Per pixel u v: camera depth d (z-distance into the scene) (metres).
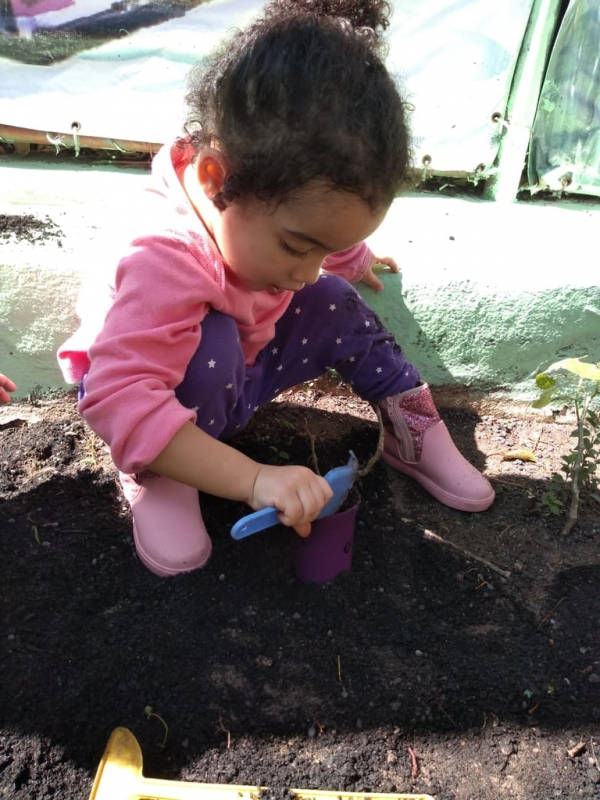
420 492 1.60
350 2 1.14
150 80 1.87
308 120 0.96
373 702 1.13
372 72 1.00
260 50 0.99
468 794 1.04
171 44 1.84
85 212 1.81
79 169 1.96
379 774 1.05
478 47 1.85
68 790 1.00
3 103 1.86
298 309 1.43
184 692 1.11
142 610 1.23
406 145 1.04
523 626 1.28
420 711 1.13
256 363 1.44
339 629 1.23
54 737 1.05
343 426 1.76
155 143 1.94
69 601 1.23
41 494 1.45
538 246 1.83
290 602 1.26
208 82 1.08
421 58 1.86
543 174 2.00
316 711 1.11
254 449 1.62
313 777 1.04
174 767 1.04
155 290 1.12
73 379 1.35
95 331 1.29
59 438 1.62
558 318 1.76
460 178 2.03
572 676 1.20
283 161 0.96
